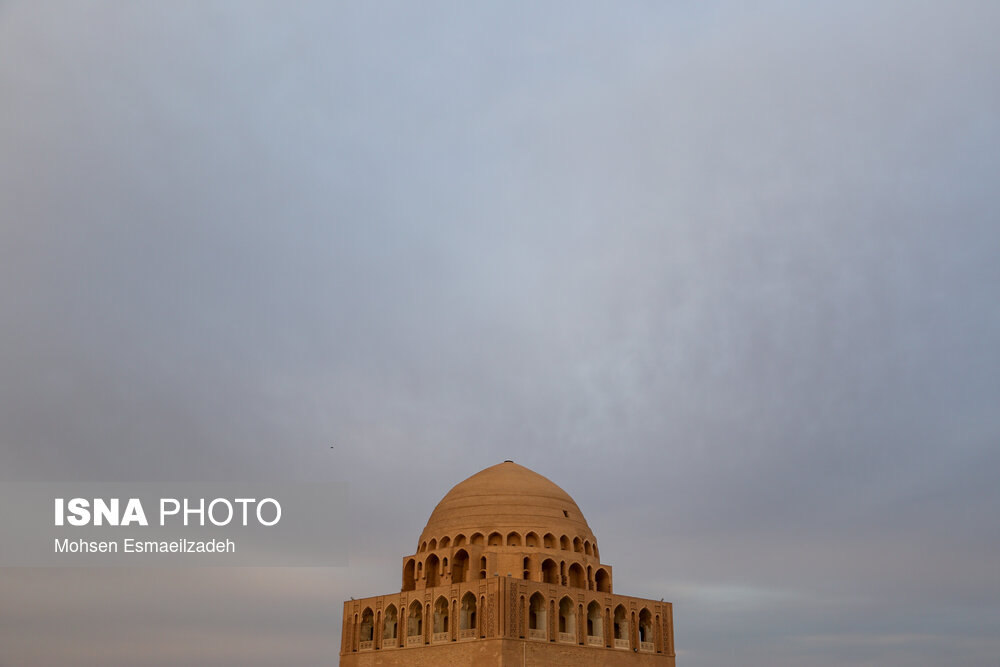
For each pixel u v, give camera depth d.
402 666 78.50
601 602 79.75
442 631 77.75
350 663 83.44
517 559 79.06
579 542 84.12
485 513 83.19
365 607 84.69
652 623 83.38
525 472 87.94
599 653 77.44
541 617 74.94
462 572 81.81
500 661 70.19
